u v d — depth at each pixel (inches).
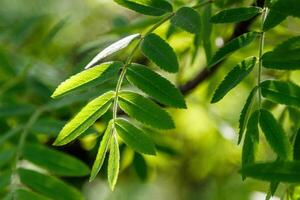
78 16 60.4
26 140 39.6
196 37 35.6
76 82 26.9
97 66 27.3
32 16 52.8
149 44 27.5
